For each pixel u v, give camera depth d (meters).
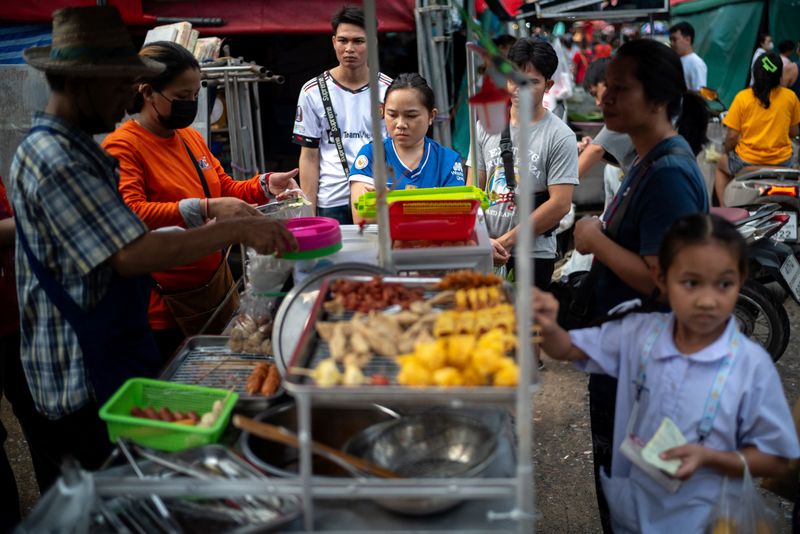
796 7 10.09
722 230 1.73
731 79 10.70
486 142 3.96
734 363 1.85
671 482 1.83
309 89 4.41
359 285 2.03
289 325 2.11
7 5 5.80
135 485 1.59
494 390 1.45
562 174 3.69
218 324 3.28
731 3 10.50
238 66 4.70
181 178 3.14
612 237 2.28
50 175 2.00
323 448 1.54
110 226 2.04
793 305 5.61
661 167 2.10
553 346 1.95
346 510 1.64
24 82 5.44
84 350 2.21
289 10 6.17
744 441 1.87
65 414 2.29
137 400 2.05
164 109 2.99
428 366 1.53
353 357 1.63
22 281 2.25
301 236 2.41
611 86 2.19
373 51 2.25
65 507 1.55
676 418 1.87
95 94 2.15
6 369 2.78
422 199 2.60
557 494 3.38
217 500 1.72
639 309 2.03
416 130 3.45
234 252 5.57
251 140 4.87
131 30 6.25
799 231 5.27
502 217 3.85
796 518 2.35
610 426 2.38
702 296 1.74
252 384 2.10
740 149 7.00
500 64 1.47
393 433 1.79
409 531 1.57
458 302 1.89
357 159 3.56
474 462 1.65
